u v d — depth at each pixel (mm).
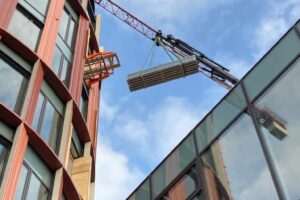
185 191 17953
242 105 16875
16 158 17094
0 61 20156
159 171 20344
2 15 21422
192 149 18812
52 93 22578
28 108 19469
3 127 17875
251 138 15617
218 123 17922
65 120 22453
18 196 16953
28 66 21391
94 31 35438
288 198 12938
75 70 26375
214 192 16375
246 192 14781
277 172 13758
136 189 21281
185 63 32125
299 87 14422
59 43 26375
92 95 31828
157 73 32000
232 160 16125
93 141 28797
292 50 15570
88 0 36625
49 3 26516
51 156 19422
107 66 31891
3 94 19203
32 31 23688
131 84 32656
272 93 15555
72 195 20266
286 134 14039
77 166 24000
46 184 18969
